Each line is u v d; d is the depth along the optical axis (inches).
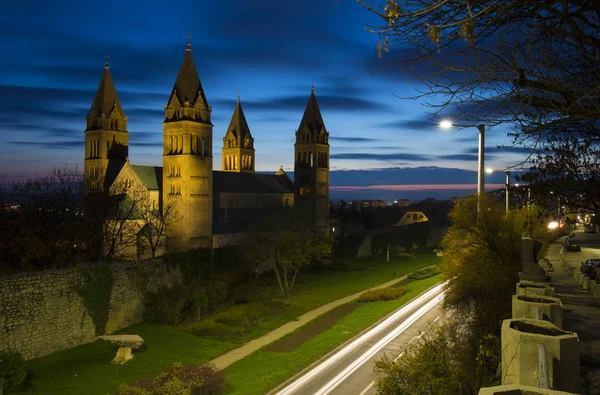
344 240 4687.5
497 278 1107.9
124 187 3597.4
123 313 1841.8
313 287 3009.4
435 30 283.6
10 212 1951.3
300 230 2847.0
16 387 1203.9
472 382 764.6
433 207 7386.8
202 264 2650.1
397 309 2196.1
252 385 1369.3
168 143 4276.6
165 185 4264.3
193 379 1253.1
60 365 1405.0
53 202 2212.1
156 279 2082.9
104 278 1722.4
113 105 4889.3
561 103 312.2
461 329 1107.3
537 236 1505.9
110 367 1425.9
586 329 808.3
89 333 1647.4
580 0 291.6
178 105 4254.4
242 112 6259.8
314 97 6023.6
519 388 243.9
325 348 1699.1
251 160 6299.2
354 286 3046.3
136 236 3125.0
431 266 3523.6
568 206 481.1
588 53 305.3
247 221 4842.5
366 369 1441.9
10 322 1381.6
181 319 2046.0
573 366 352.8
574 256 2447.1
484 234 1213.7
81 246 2347.4
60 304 1539.1
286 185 6131.9
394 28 304.7
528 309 545.0
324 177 6038.4
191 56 4387.3
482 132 836.0
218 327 1983.3
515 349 367.9
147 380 1262.3
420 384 794.2
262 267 3452.3
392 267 3799.2
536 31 306.8
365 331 1882.4
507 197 1288.1
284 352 1715.1
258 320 2202.3
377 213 7677.2
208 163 4328.3
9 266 1840.6
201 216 4264.3
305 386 1347.2
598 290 1195.9
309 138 5925.2
